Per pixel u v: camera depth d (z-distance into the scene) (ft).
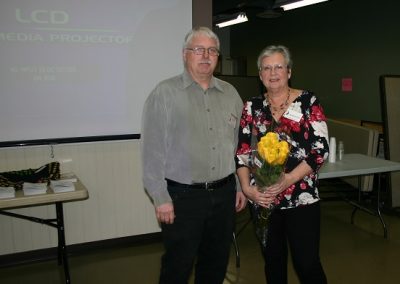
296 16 21.43
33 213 9.92
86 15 9.55
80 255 10.43
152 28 10.21
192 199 5.97
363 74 17.46
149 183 5.82
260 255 10.32
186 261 6.14
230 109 6.38
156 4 10.18
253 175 6.03
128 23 9.98
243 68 25.81
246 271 9.43
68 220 10.29
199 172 5.95
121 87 10.09
